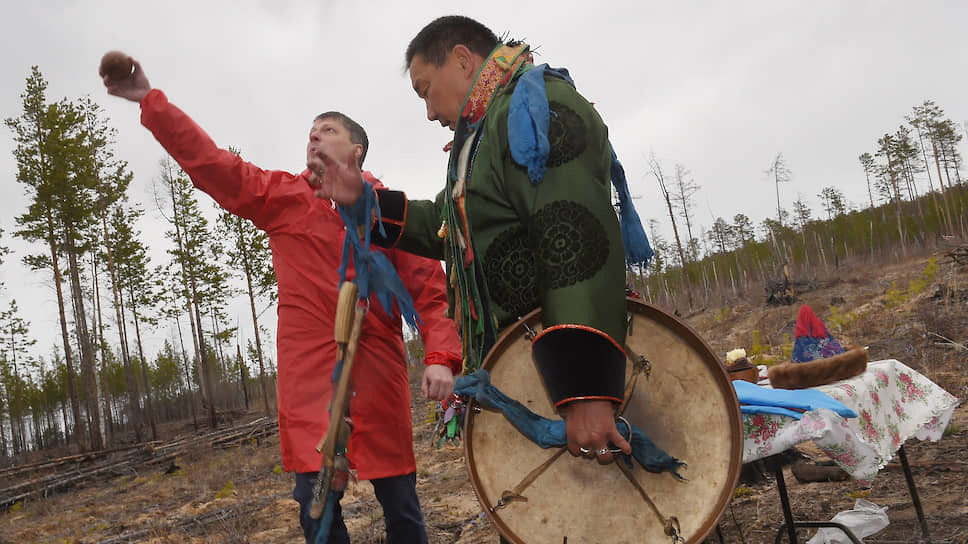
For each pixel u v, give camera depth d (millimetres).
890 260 37344
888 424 2566
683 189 47094
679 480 1188
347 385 1247
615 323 1084
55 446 49750
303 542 5070
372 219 1533
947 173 71312
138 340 37562
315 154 1384
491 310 1361
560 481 1241
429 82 1575
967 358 7418
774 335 17031
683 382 1227
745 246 55344
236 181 2535
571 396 1063
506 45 1566
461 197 1376
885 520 2648
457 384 1215
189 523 6574
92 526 8398
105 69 1894
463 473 6859
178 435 33500
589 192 1135
